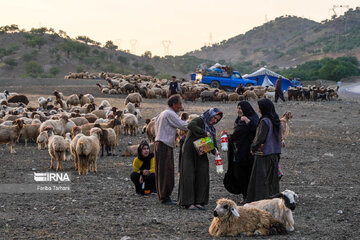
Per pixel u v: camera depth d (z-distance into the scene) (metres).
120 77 53.69
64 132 15.58
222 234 6.42
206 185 7.99
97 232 6.62
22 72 150.12
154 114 23.69
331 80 94.19
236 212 6.23
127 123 17.20
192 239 6.30
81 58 165.12
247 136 8.17
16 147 15.12
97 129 11.50
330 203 8.38
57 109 23.77
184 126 8.06
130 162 12.60
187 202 7.87
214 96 31.97
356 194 9.10
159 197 8.31
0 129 13.68
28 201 8.45
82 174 10.94
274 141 7.67
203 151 7.69
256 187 7.66
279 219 6.71
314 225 7.03
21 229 6.72
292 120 22.05
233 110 25.58
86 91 37.03
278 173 8.20
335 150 14.61
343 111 26.45
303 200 8.60
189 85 37.88
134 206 8.12
